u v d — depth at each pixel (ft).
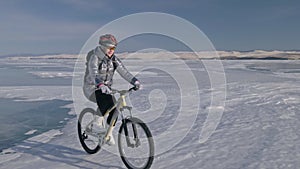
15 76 85.05
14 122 21.13
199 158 11.92
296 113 21.11
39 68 150.71
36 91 40.34
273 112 21.63
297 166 10.61
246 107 24.21
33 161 12.35
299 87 41.11
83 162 11.96
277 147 12.90
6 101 31.40
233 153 12.35
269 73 89.20
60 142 15.37
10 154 13.52
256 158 11.59
